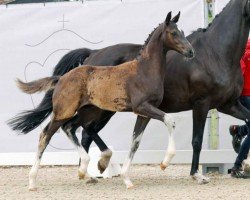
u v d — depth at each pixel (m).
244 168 12.88
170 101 12.58
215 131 13.93
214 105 12.32
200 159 13.82
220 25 12.29
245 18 12.11
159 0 14.64
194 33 12.70
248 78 12.95
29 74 15.44
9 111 15.50
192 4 14.45
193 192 10.72
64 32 15.25
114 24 14.95
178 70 12.37
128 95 11.56
